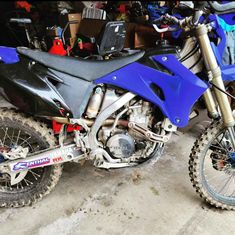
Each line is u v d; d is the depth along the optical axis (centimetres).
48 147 159
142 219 169
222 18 182
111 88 148
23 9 417
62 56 142
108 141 156
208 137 159
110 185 193
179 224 166
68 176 201
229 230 162
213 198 171
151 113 159
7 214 173
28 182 182
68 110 143
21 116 153
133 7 324
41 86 138
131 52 156
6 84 138
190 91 145
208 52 143
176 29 148
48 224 166
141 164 177
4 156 156
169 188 191
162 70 145
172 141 240
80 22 280
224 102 148
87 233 160
